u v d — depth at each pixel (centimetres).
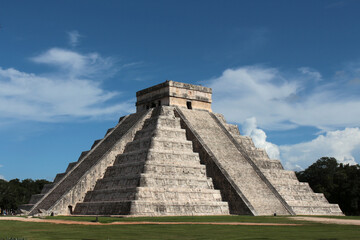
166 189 5722
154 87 7938
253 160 7306
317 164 11375
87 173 6444
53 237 3020
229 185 6094
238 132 8119
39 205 6425
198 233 3247
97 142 8044
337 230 3484
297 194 7044
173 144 6556
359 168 10438
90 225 3984
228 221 4422
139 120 7319
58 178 7650
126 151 6844
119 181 6059
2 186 12119
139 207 5391
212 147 6806
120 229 3584
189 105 7894
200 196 5944
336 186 9838
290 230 3488
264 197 6147
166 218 4862
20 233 3309
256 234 3164
